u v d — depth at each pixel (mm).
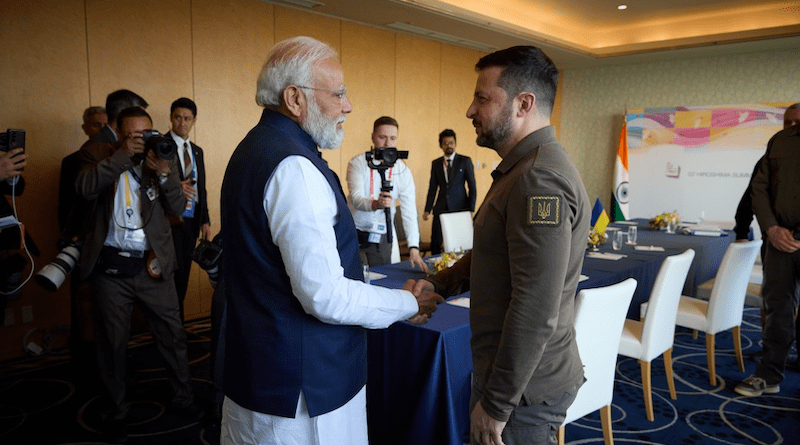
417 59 6359
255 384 1306
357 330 1425
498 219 1309
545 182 1201
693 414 2939
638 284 3402
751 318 4836
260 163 1246
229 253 1351
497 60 1360
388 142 3311
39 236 3816
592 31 7387
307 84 1287
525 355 1207
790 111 3031
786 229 3000
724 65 6969
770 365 3188
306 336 1291
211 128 4641
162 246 2666
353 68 5668
